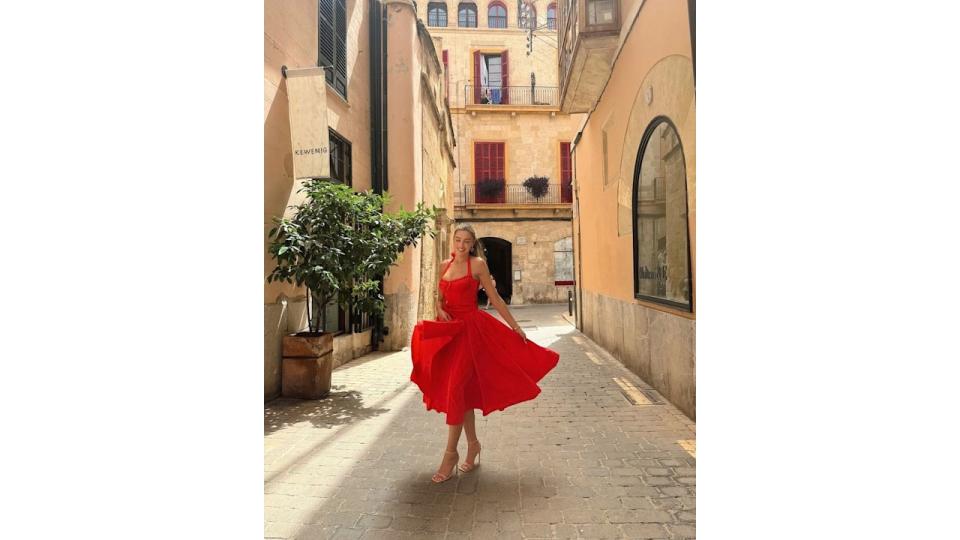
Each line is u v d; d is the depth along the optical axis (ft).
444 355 10.82
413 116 31.17
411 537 8.19
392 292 29.17
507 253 78.95
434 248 40.50
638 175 20.89
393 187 30.60
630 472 10.74
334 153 25.53
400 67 30.73
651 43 18.13
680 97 15.25
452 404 10.04
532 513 8.94
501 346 10.80
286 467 11.21
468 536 8.20
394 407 16.37
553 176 74.08
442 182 49.14
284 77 18.89
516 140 74.13
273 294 17.57
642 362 20.65
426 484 10.25
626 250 23.24
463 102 74.28
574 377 21.16
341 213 18.26
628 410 15.76
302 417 15.21
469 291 10.75
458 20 75.92
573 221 41.19
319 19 22.98
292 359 17.54
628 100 21.62
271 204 17.99
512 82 75.36
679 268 16.20
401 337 29.17
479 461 11.50
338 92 25.25
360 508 9.21
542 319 50.49
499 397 10.50
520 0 65.31
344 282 17.85
